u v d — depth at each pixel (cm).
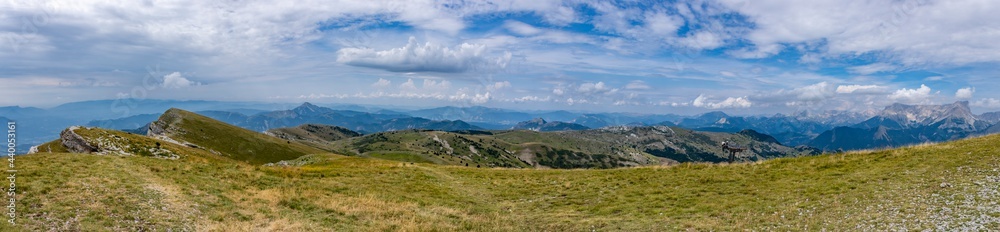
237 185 3609
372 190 3956
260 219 2766
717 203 3097
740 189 3447
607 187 4041
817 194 2964
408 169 5191
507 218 3167
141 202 2675
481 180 4738
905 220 2170
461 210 3419
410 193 3972
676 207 3122
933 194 2566
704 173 4244
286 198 3278
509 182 4584
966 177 2848
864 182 3120
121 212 2456
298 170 4684
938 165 3303
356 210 3130
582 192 3916
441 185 4425
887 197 2641
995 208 2152
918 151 3934
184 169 3841
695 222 2647
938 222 2077
